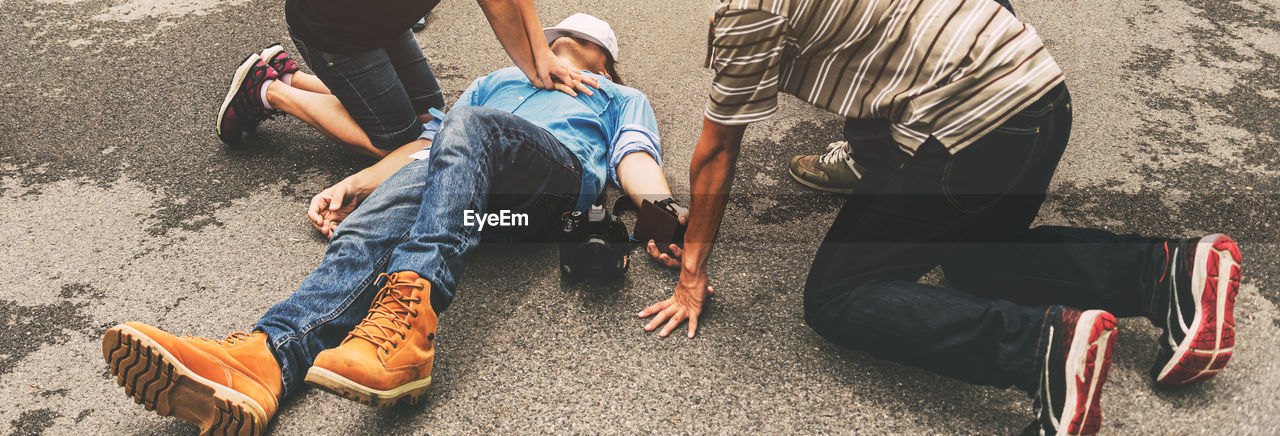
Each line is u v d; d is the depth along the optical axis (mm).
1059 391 1483
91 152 2812
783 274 2197
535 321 2031
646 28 3693
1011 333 1528
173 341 1553
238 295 2135
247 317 2057
